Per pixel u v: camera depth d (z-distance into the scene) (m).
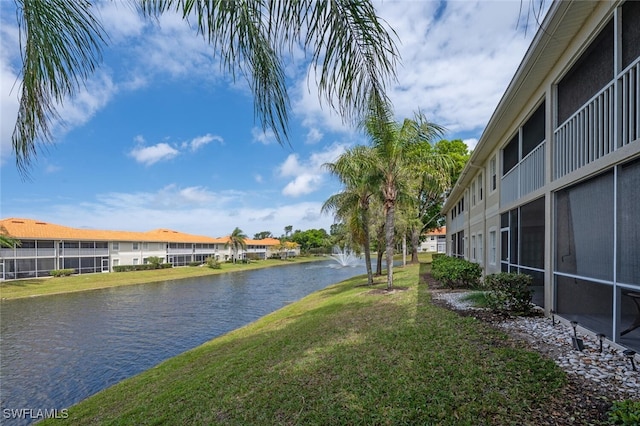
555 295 6.25
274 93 2.22
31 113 2.24
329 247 81.31
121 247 44.34
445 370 4.19
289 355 5.94
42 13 2.13
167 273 42.19
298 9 2.10
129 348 12.32
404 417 3.34
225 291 27.20
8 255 32.66
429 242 64.75
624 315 4.24
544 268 6.83
